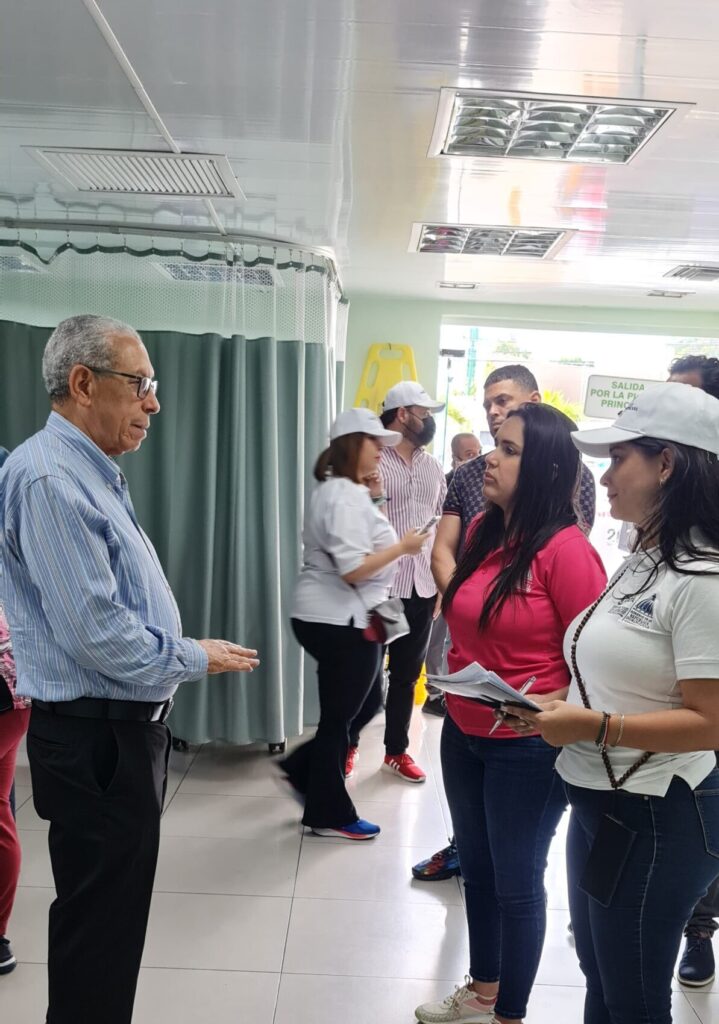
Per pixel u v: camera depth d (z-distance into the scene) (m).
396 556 2.75
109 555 1.66
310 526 2.88
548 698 1.71
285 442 3.80
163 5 1.85
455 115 2.50
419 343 5.98
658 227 3.74
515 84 2.25
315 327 3.89
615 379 3.35
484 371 6.23
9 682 2.00
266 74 2.21
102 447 1.78
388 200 3.37
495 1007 1.84
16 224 3.74
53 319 3.75
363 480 2.89
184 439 3.69
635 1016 1.38
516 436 1.79
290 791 3.35
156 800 1.72
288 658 3.79
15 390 3.73
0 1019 2.02
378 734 4.15
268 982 2.20
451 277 5.06
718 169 2.90
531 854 1.78
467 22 1.89
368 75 2.21
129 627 1.60
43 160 2.92
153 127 2.62
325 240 4.08
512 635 1.75
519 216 3.62
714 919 2.55
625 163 2.86
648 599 1.34
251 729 3.73
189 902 2.57
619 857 1.35
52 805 1.68
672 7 1.79
